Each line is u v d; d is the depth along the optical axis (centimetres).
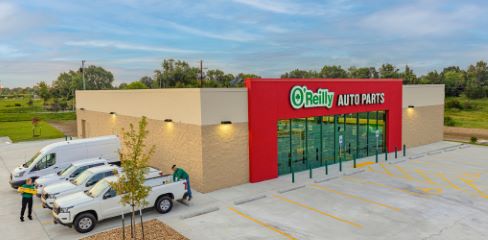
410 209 1473
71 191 1480
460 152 2689
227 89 1775
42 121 6731
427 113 2977
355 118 2442
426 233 1237
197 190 1747
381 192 1703
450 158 2470
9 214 1471
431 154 2608
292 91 2008
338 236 1219
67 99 11475
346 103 2317
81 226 1263
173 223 1342
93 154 2019
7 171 2283
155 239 1188
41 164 1853
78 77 11825
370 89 2459
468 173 2050
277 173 1984
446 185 1809
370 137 2559
